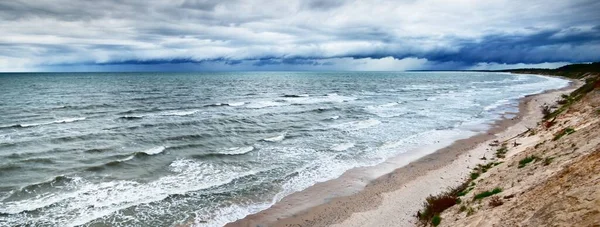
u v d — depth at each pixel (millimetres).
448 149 22281
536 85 86750
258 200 14656
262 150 22672
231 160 20281
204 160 20172
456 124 31562
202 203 14180
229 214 13344
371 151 22438
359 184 16469
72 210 13164
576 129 14344
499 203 9047
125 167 18531
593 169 7133
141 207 13594
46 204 13625
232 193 15281
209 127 30172
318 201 14570
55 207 13398
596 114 14820
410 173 17688
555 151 11852
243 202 14422
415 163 19500
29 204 13617
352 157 21031
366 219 12547
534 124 28156
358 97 60969
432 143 24234
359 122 33312
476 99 54438
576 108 21609
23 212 12898
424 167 18578
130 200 14203
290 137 26703
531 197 8078
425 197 13836
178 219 12781
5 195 14422
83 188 15438
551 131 17422
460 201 11219
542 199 7496
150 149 22172
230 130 29094
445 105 46625
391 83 116250
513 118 33250
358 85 103312
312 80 141625
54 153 20906
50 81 105062
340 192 15508
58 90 68562
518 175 11102
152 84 96750
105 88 76875
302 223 12672
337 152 22172
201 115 37031
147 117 35250
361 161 20203
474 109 41719
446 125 31188
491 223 8031
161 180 16688
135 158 20172
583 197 6363
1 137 24797
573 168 7922
